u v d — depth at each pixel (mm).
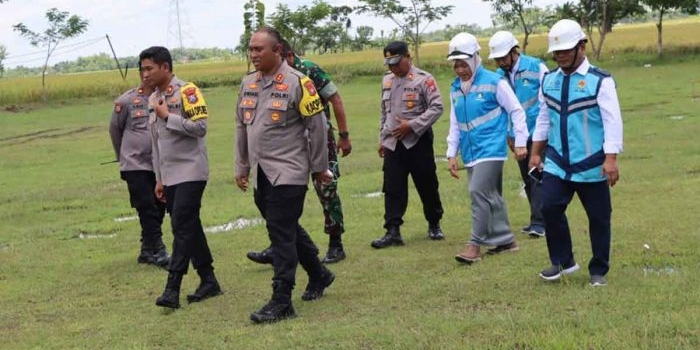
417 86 7734
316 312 5770
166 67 6156
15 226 10844
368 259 7410
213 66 68375
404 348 4703
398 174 7859
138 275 7559
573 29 5551
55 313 6406
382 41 69500
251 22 40062
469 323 5020
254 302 6223
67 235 9875
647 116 18969
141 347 5234
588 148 5625
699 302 5176
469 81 6871
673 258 6516
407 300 5895
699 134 15156
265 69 5594
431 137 7871
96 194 13070
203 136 6203
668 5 44250
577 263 6508
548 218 5891
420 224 8992
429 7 49125
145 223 7922
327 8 55281
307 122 5578
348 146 7238
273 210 5590
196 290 6453
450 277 6480
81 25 45406
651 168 11625
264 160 5594
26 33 44438
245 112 5688
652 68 39844
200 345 5211
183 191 6105
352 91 39219
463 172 12812
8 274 7898
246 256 7863
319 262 6129
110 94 43000
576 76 5613
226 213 10492
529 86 7746
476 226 6945
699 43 50219
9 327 6070
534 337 4617
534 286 5930
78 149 21156
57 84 47656
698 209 8508
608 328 4727
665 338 4500
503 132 6867
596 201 5703
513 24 52875
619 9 47562
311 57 63750
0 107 38281
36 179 15883
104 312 6336
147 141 7797
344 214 9836
